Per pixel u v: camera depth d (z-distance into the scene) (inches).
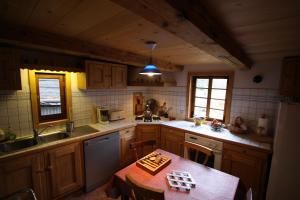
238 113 110.3
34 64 74.4
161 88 150.3
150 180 60.6
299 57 76.4
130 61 90.1
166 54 92.3
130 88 141.4
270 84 97.6
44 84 90.0
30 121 85.8
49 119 94.2
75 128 103.2
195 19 34.4
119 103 133.5
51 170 78.3
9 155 65.4
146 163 69.6
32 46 61.4
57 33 59.6
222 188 56.9
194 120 127.4
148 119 129.1
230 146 91.4
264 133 97.9
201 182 60.1
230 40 57.0
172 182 58.6
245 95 106.7
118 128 106.9
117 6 37.5
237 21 42.5
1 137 74.2
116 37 62.4
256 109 103.3
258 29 47.3
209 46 50.4
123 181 60.7
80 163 90.0
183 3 30.0
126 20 45.8
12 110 79.7
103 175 101.0
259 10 36.0
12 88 68.5
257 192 85.4
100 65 100.8
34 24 51.0
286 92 81.5
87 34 59.8
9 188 67.3
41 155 74.7
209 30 40.9
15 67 68.4
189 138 107.6
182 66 134.1
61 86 97.3
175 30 38.1
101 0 35.0
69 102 100.6
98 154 96.2
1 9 40.2
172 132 117.0
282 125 70.1
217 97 121.8
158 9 28.5
